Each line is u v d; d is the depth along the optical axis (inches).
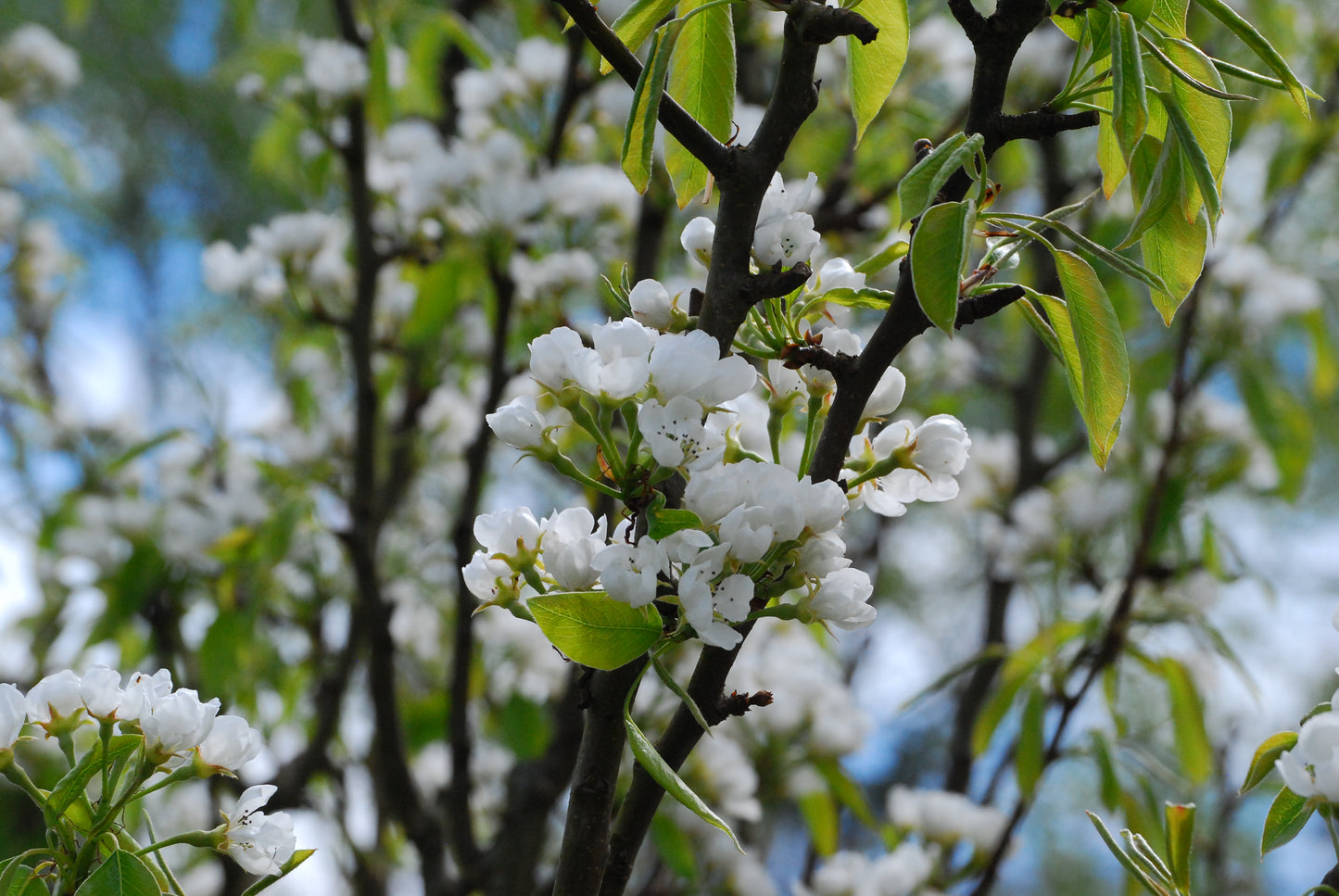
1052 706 94.5
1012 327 130.0
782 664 97.5
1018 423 124.4
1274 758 67.4
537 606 65.7
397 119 125.4
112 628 103.3
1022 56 122.0
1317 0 117.5
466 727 89.8
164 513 107.9
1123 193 112.3
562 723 87.3
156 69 184.1
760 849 108.3
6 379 126.2
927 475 68.7
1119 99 66.3
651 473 66.8
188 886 105.2
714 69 70.0
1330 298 141.6
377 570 92.3
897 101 115.1
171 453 118.0
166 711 67.4
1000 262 68.6
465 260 97.3
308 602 112.3
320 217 104.7
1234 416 111.0
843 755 94.3
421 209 97.0
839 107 117.6
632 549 65.9
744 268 67.9
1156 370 112.9
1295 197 118.0
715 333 67.7
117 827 67.4
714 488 66.1
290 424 116.6
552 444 66.7
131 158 191.0
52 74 145.9
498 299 95.8
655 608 65.9
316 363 118.9
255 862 67.8
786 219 67.9
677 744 67.4
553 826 98.7
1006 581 117.5
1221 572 103.1
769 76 129.0
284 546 95.7
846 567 67.0
